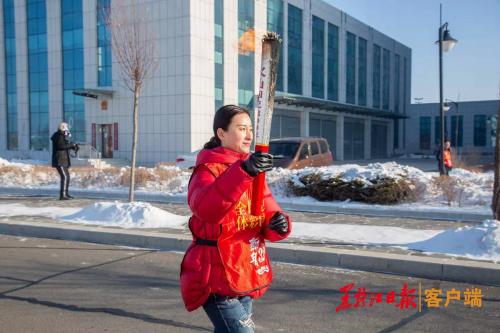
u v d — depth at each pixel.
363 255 6.79
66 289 5.87
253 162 2.08
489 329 4.62
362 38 52.00
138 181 16.00
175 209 12.02
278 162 15.83
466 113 65.81
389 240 7.92
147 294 5.68
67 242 8.76
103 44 33.28
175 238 8.10
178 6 30.12
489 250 6.75
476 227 7.13
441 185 12.07
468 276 6.14
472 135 65.56
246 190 2.28
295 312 5.08
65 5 34.84
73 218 10.18
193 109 30.28
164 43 30.72
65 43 35.09
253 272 2.51
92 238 8.81
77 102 34.78
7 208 11.98
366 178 12.20
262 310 5.13
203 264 2.44
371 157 55.50
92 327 4.68
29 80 36.84
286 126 39.53
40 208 11.98
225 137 2.48
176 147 30.75
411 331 4.57
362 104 52.47
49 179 17.72
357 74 50.88
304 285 6.01
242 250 2.48
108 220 9.77
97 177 16.70
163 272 6.62
